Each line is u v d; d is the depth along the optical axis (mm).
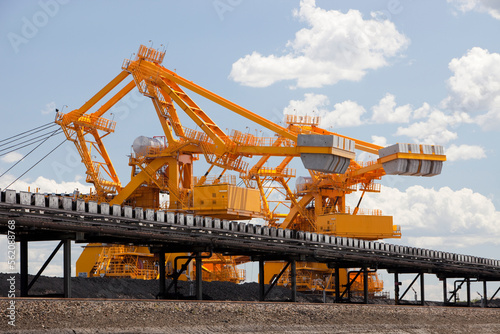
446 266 72125
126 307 35531
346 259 60000
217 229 46438
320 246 56562
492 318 63938
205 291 58719
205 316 38812
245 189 68188
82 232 37656
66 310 32625
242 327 38688
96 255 71625
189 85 69812
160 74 70125
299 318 44938
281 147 65625
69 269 37281
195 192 67500
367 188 84312
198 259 45656
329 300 71750
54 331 30156
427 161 71062
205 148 68500
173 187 70812
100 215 38656
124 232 40031
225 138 67625
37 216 35469
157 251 45781
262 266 53969
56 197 36594
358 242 62125
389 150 71125
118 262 67500
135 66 70562
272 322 41969
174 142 70938
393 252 64688
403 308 57375
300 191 86188
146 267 68812
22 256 37969
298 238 54938
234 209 66375
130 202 75250
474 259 78500
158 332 33656
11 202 34219
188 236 44500
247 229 49750
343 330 45250
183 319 37031
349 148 64938
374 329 47969
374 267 64625
